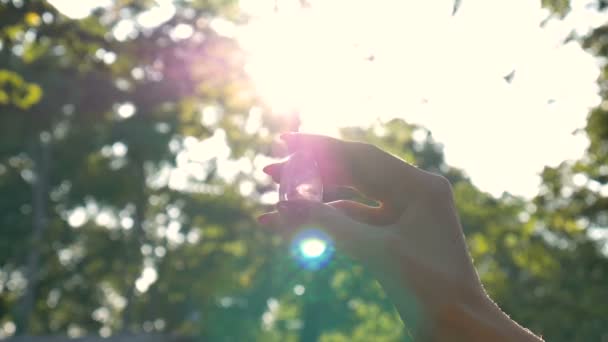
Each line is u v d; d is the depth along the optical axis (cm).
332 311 5672
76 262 5231
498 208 2552
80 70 1912
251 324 5900
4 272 5422
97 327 5441
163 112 2489
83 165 5012
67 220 5212
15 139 2986
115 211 5206
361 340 4491
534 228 2353
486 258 2848
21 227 5353
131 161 4844
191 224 4697
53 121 2917
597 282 2391
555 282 2503
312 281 5106
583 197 2081
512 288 2767
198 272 4628
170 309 5172
